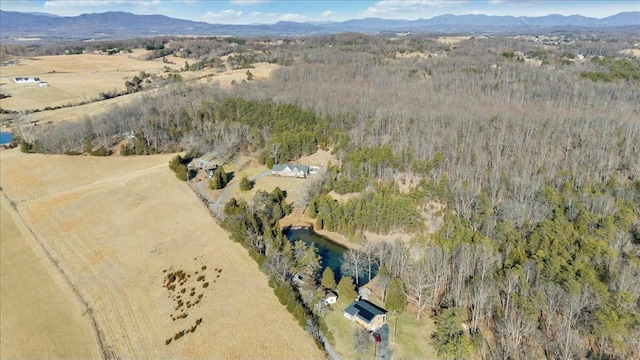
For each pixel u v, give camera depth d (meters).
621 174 95.94
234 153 123.62
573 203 77.44
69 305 63.94
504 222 72.44
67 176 108.25
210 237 81.06
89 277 70.38
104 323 60.16
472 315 56.34
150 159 121.00
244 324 58.78
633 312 49.81
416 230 83.69
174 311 62.03
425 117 127.56
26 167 112.50
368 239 84.56
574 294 50.88
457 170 96.56
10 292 67.12
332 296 62.81
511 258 61.94
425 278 61.88
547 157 102.00
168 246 78.44
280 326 58.25
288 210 94.62
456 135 115.75
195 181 107.69
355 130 124.38
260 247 76.00
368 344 54.00
